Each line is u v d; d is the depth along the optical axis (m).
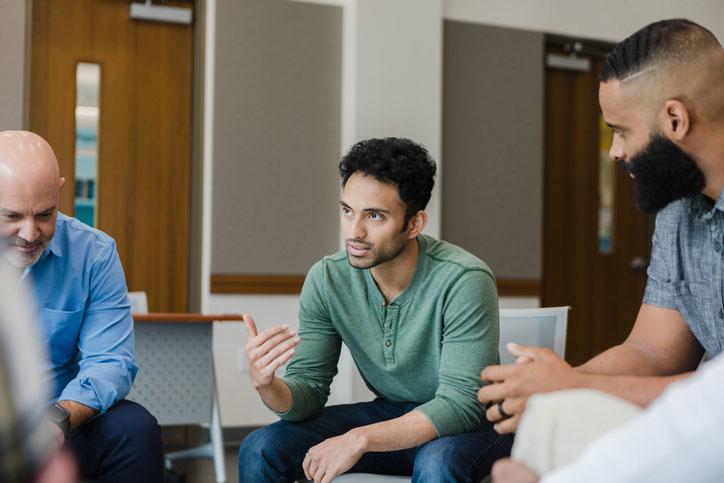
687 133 1.11
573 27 4.58
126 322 1.69
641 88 1.11
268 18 4.00
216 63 3.92
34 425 0.39
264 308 3.96
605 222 4.74
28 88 3.70
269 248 3.97
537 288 4.44
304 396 1.61
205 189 3.94
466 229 4.31
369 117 4.04
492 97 4.39
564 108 4.68
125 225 3.91
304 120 4.06
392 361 1.61
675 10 4.79
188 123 4.01
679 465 0.49
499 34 4.42
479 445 1.46
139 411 1.59
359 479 1.52
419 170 1.50
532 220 4.45
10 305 0.39
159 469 1.57
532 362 1.07
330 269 1.66
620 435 0.52
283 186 4.00
